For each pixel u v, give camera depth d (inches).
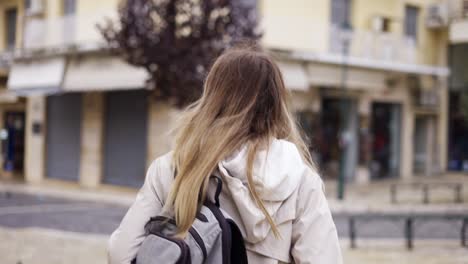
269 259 65.0
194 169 66.1
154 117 689.0
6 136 961.5
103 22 697.0
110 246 69.4
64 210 551.5
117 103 742.5
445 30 906.7
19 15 873.5
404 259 308.8
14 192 711.7
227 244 62.7
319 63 733.9
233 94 70.0
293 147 69.1
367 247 353.4
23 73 819.4
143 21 468.1
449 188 765.3
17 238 362.6
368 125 832.3
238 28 478.0
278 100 71.9
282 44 707.4
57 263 286.7
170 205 67.1
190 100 462.9
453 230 438.0
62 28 754.8
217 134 67.5
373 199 634.8
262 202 63.9
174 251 61.7
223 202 66.4
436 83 925.8
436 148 946.7
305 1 727.1
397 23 856.3
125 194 681.6
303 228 65.6
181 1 466.9
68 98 805.2
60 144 816.9
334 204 586.2
